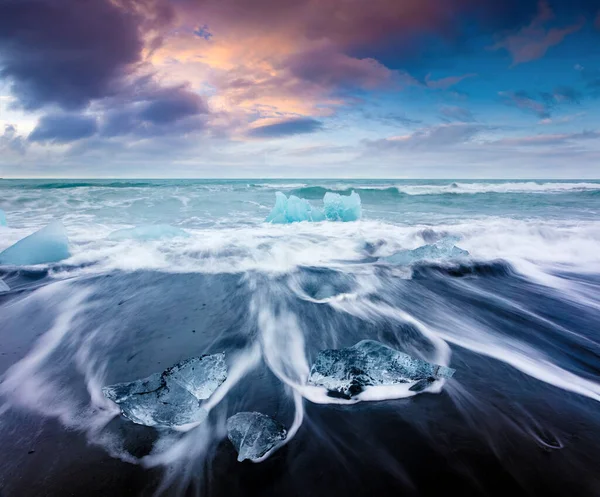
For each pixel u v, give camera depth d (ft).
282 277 18.31
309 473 6.11
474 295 16.26
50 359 10.19
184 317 13.33
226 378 9.13
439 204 52.47
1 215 29.55
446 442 6.81
